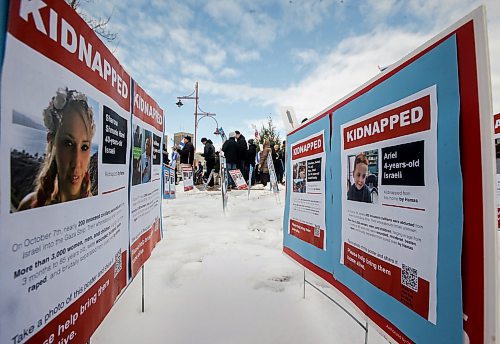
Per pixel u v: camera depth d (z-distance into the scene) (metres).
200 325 1.92
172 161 15.12
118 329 1.86
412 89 1.21
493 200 0.86
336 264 1.91
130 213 1.82
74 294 1.09
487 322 0.87
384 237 1.40
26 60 0.82
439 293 1.05
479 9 0.90
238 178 9.54
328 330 1.88
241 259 3.29
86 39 1.19
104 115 1.39
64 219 1.03
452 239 1.00
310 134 2.39
